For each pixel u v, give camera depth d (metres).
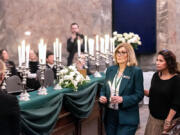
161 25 10.98
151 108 4.28
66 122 4.68
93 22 10.77
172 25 10.95
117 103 4.47
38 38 10.83
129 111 4.56
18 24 10.80
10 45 10.79
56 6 10.78
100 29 10.77
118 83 4.60
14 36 10.80
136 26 10.93
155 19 10.93
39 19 10.81
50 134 3.94
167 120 4.05
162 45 11.02
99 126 5.93
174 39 10.98
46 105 3.95
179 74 4.17
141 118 8.38
